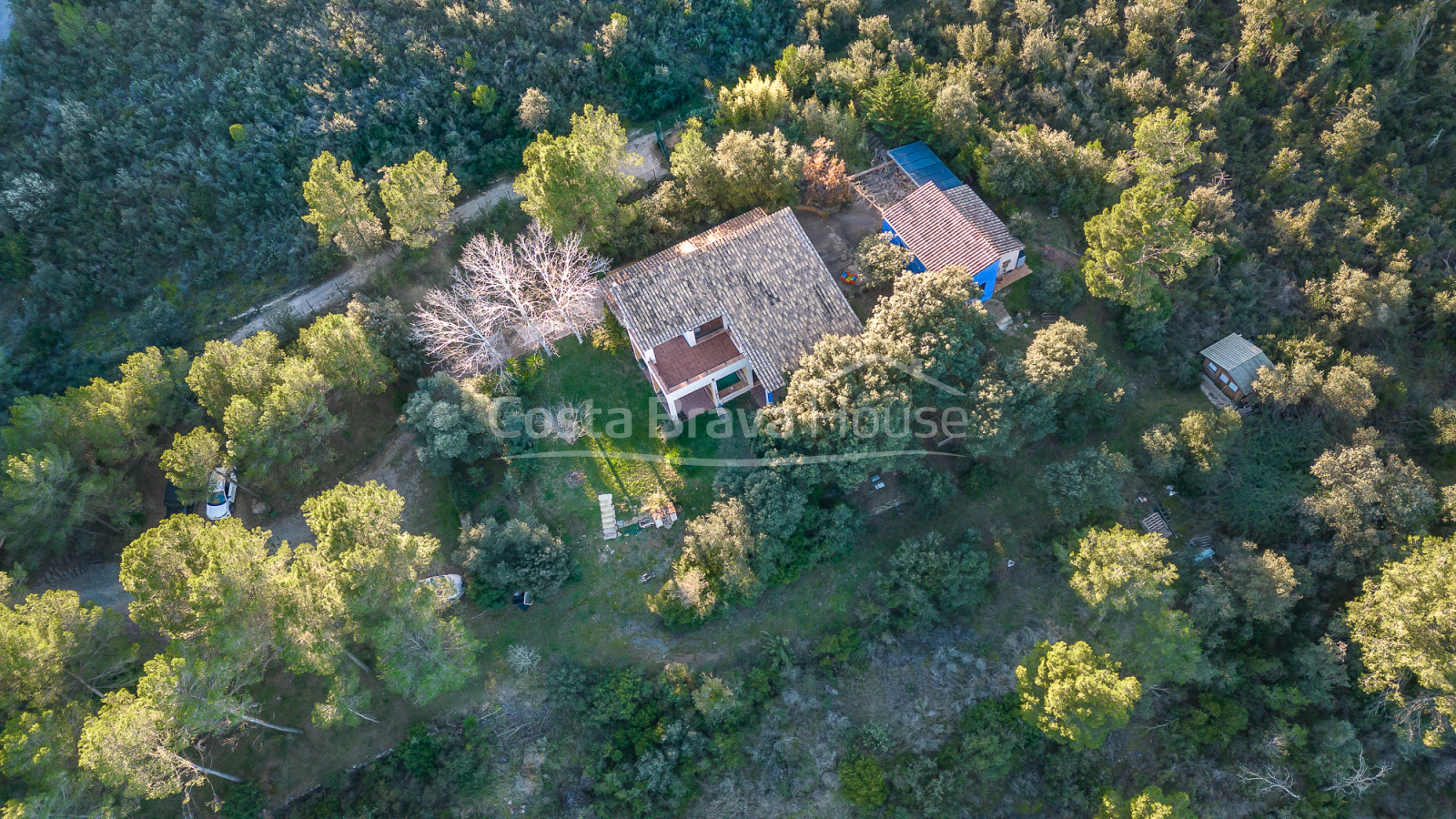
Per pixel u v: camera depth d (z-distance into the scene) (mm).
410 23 67000
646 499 52906
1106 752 49375
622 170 65500
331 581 39125
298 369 48688
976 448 48281
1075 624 49906
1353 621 44688
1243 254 59031
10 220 60188
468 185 64188
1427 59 64125
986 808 49312
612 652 49812
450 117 65188
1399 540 46875
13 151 62500
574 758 47844
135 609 38969
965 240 55000
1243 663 48531
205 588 36531
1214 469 50656
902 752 49750
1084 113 64562
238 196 61469
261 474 49812
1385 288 54281
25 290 60281
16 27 66125
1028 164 59031
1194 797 47781
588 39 69562
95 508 50406
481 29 67062
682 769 47531
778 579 50719
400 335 55656
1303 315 57125
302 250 60594
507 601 49969
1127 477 53656
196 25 66812
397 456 55969
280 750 46094
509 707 48406
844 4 70500
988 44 66438
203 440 47312
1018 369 48938
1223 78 63781
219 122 62750
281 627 38625
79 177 62344
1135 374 57625
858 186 62062
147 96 64188
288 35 65000
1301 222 57969
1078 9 69500
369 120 63406
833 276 57844
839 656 50094
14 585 44562
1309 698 46562
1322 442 52844
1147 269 52812
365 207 55219
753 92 63625
